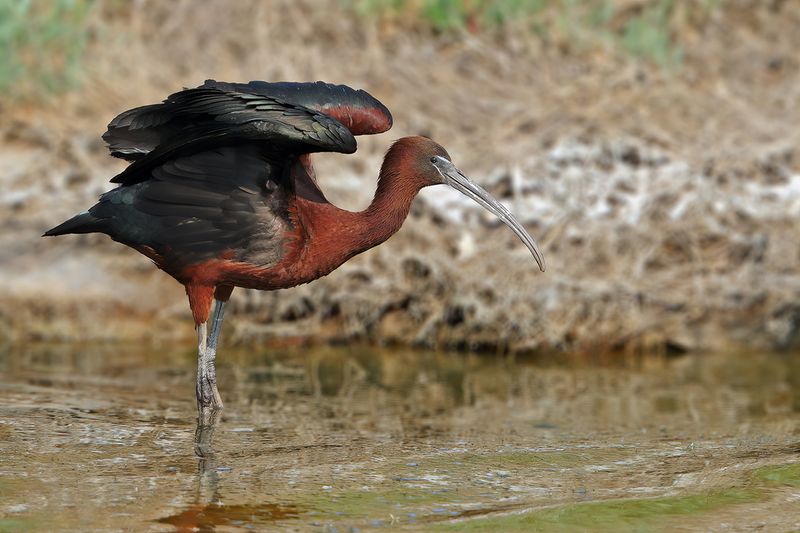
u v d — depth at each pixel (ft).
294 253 31.35
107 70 51.67
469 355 44.39
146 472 26.91
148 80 51.60
